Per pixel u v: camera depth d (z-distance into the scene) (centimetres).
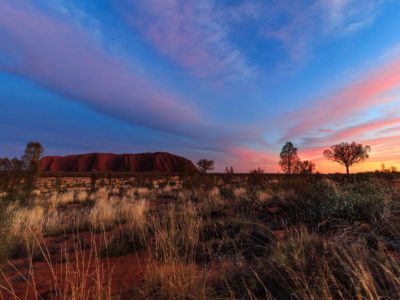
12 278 368
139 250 491
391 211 487
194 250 440
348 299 229
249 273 310
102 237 621
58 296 289
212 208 823
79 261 443
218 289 293
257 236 482
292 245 333
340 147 2439
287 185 1233
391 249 350
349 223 483
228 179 2448
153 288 294
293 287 260
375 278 257
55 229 747
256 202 839
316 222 546
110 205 1044
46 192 2348
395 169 2219
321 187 806
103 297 273
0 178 1515
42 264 439
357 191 723
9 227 505
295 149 2403
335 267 279
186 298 271
